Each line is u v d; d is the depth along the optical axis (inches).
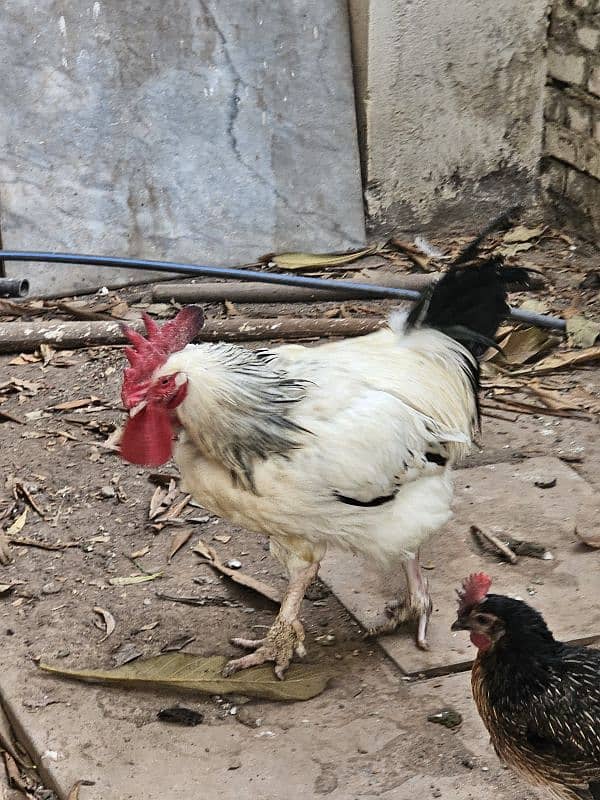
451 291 61.2
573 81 101.5
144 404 53.8
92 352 86.7
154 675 57.8
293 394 55.2
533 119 105.8
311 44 99.1
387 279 93.8
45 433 77.5
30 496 71.2
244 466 54.7
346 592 63.2
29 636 61.1
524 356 84.3
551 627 60.0
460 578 63.8
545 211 108.0
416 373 59.0
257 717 56.3
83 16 93.7
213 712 56.7
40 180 94.0
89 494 71.7
